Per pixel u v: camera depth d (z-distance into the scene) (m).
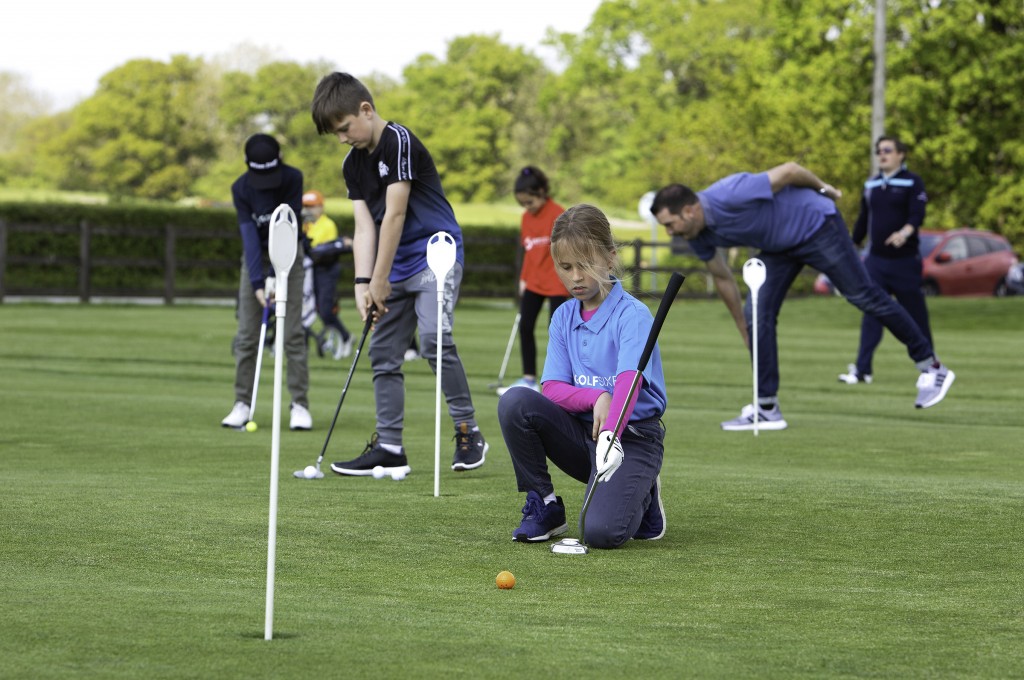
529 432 6.00
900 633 4.36
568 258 5.99
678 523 6.50
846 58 48.84
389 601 4.76
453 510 6.81
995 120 48.91
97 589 4.88
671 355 20.23
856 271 11.43
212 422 11.14
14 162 132.62
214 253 40.38
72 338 21.58
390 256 8.06
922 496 7.30
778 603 4.80
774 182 10.91
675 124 59.03
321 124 8.14
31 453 9.01
